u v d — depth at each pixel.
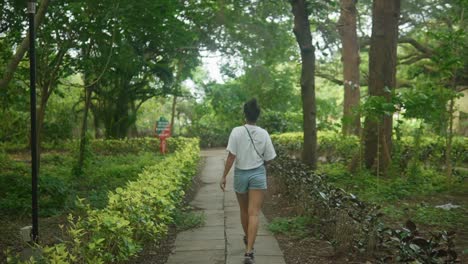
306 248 5.91
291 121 31.05
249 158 5.43
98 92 23.27
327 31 22.56
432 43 24.06
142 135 35.31
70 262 3.97
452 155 13.92
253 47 23.09
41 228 7.28
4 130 21.50
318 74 28.25
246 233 5.69
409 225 4.30
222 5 20.14
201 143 30.89
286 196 8.99
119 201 5.29
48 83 10.88
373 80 11.56
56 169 14.64
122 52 11.90
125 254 4.58
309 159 12.45
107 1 9.71
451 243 4.00
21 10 10.15
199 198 10.09
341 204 5.85
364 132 11.80
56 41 10.40
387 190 9.41
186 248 6.07
